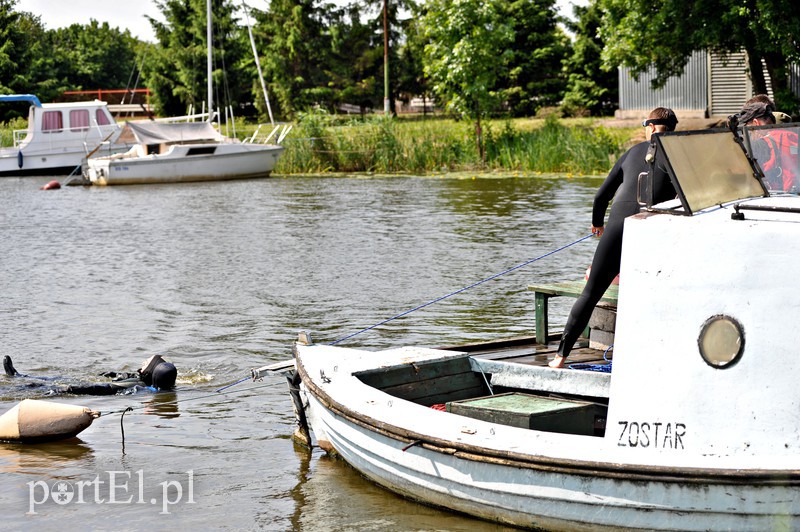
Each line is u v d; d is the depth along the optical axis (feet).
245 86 203.10
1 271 51.83
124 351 34.17
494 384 23.30
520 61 160.76
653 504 16.53
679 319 16.89
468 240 57.67
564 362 23.65
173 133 120.06
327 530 19.15
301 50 195.72
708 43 85.87
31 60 205.46
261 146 115.96
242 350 33.94
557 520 17.67
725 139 18.72
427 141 114.01
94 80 268.41
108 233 67.62
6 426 25.11
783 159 19.67
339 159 118.32
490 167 109.50
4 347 34.99
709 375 16.62
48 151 129.29
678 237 16.90
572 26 157.69
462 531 18.81
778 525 15.83
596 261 21.61
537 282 44.47
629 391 17.38
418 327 36.35
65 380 30.37
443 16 110.73
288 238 61.67
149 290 45.39
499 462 17.94
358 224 67.31
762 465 15.90
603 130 106.73
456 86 112.06
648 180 20.89
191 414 27.37
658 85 95.55
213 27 193.67
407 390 23.13
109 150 128.57
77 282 48.01
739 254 16.35
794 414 16.01
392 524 19.27
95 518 20.29
